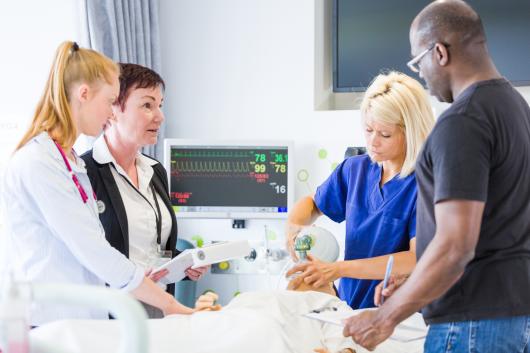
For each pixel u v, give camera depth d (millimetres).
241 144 3334
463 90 1465
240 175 3350
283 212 3342
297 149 3447
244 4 3514
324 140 3408
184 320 1643
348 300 2291
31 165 1712
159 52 3449
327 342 1890
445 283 1379
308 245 2320
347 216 2336
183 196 3359
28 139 1787
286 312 1920
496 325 1428
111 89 1833
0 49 2982
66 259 1785
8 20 2994
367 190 2295
